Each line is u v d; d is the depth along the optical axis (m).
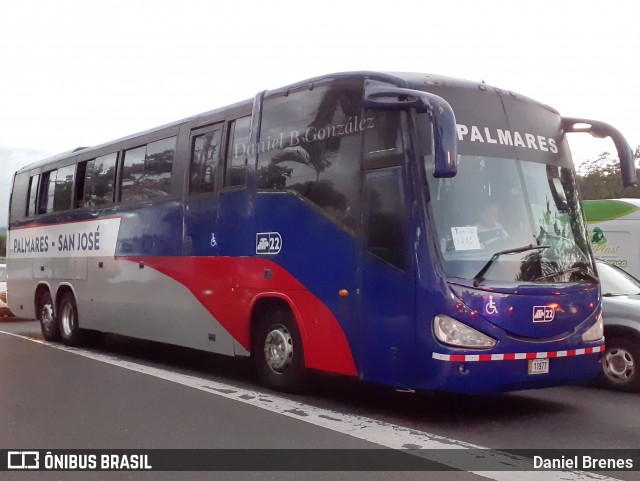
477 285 6.70
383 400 8.21
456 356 6.53
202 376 9.93
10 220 16.03
